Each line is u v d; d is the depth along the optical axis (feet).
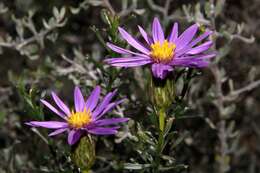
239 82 1.68
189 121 1.51
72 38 1.73
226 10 1.68
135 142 1.11
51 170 1.14
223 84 1.66
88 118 0.94
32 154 1.43
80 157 0.93
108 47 1.04
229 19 1.65
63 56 1.32
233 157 1.68
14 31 1.72
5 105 1.56
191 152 1.56
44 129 1.15
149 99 0.95
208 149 1.60
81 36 1.73
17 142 1.38
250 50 1.69
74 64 1.32
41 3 1.69
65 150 1.09
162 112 0.95
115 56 1.04
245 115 1.72
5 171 1.37
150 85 0.94
